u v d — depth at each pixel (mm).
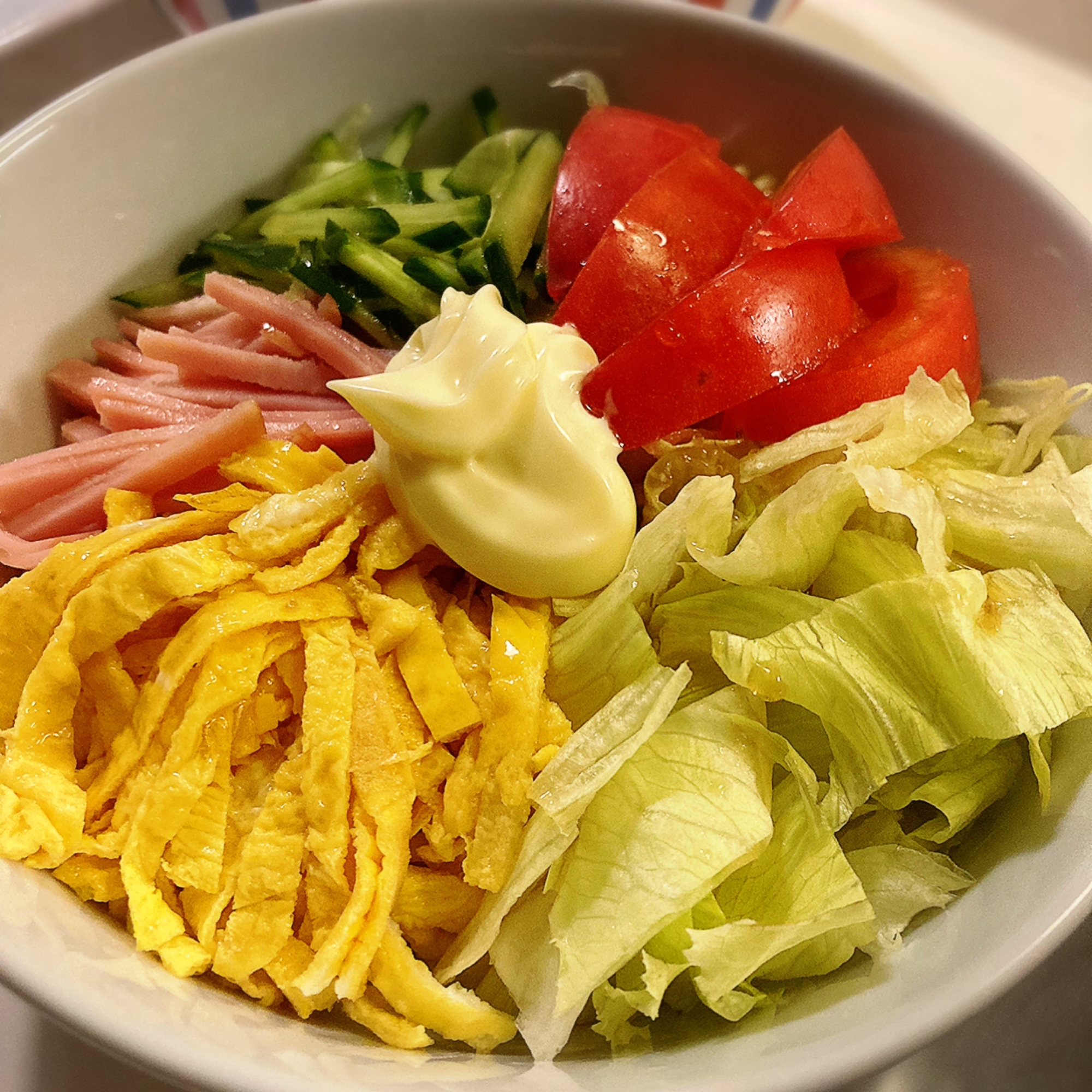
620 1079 161
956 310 206
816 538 191
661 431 194
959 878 177
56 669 179
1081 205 255
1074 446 201
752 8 267
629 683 184
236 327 222
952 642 177
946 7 287
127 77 210
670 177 209
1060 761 181
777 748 181
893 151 223
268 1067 152
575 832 176
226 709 179
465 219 232
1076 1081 189
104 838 175
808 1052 155
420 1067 165
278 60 221
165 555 180
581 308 204
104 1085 180
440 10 225
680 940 173
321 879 175
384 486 193
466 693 181
